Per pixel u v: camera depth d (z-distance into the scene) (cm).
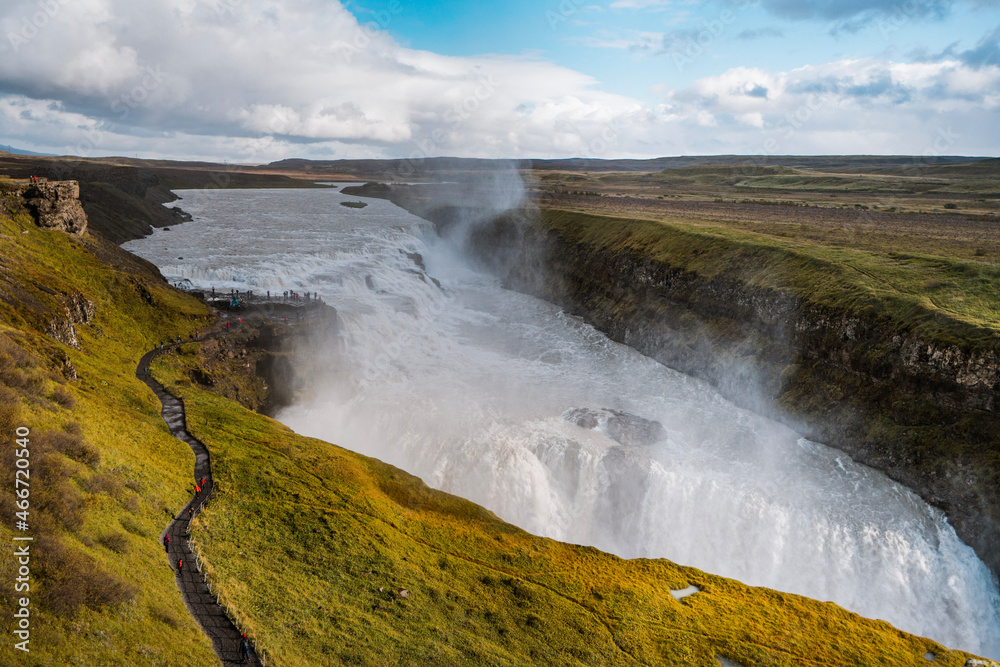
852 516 5128
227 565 3406
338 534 3978
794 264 7712
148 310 6750
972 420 5294
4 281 5369
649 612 3725
